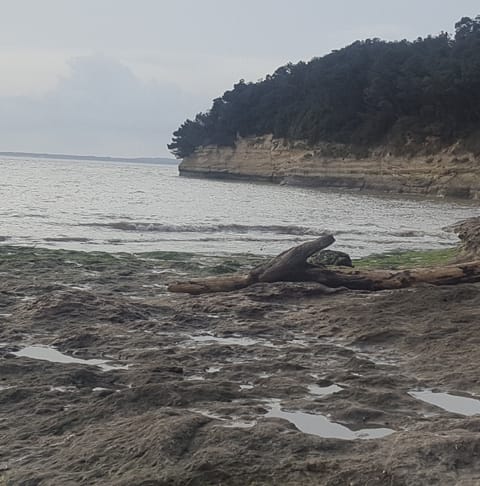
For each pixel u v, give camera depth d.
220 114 129.75
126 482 5.29
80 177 105.81
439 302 12.74
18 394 7.70
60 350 10.04
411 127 84.88
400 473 5.31
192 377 8.56
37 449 6.13
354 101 97.88
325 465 5.54
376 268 19.06
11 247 23.09
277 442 5.98
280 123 110.94
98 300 12.85
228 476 5.38
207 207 48.75
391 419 6.92
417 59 90.31
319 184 96.19
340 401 7.43
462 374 8.57
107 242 27.84
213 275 18.73
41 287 14.81
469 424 6.39
